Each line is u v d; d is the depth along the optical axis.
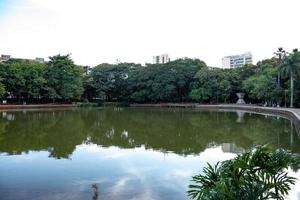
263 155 5.46
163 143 20.33
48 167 13.53
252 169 5.52
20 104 60.03
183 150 17.78
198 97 70.56
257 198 5.26
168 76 73.81
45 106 61.38
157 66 76.62
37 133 24.98
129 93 77.75
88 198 9.59
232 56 155.62
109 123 33.50
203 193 5.46
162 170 13.05
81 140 21.55
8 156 15.89
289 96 54.59
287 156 5.56
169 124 32.66
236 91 73.00
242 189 5.36
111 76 78.62
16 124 31.11
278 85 55.06
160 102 77.94
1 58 93.50
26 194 9.96
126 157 15.69
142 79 76.00
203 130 27.58
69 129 27.83
